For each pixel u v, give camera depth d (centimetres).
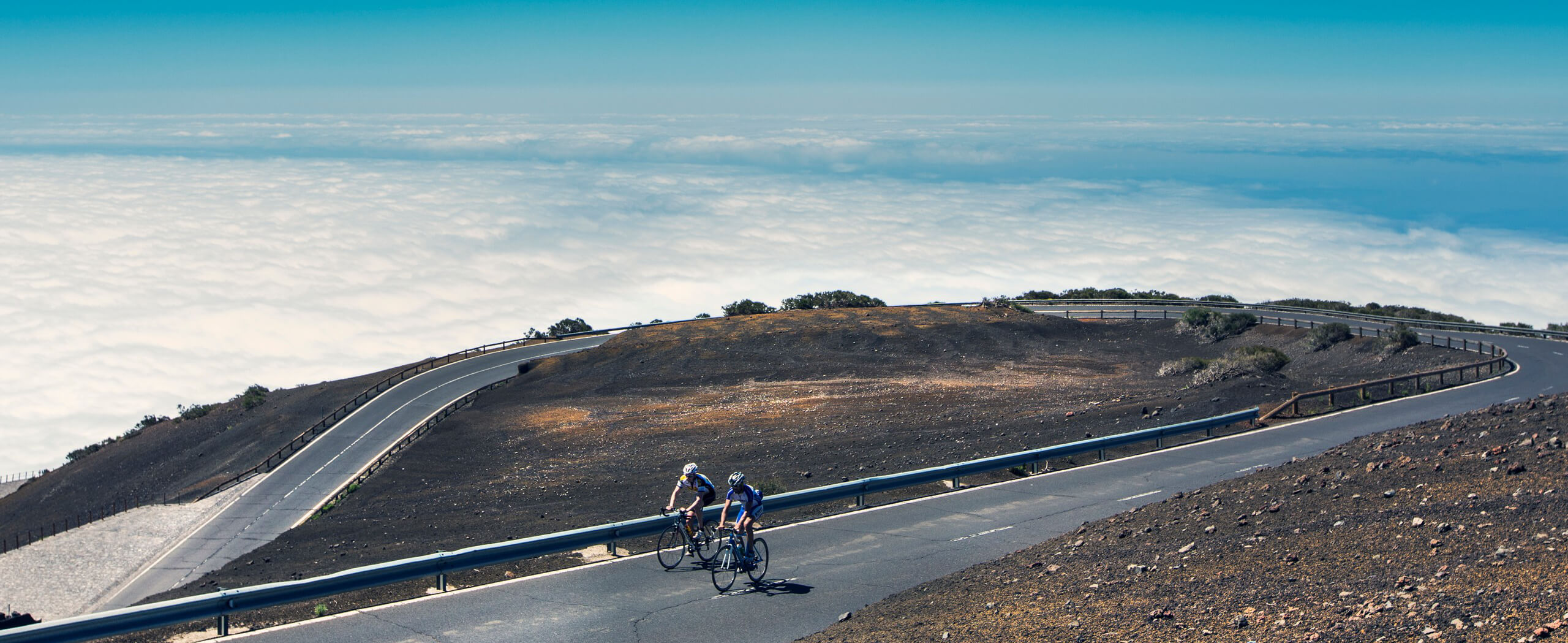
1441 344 4216
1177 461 2252
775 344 5306
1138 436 2359
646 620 1222
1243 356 3978
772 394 4347
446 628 1192
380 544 2262
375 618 1233
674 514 1466
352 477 4025
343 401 5697
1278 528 1277
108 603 2847
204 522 3641
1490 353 3900
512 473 3238
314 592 1220
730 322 5928
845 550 1563
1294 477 1597
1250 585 1054
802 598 1309
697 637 1156
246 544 3306
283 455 4584
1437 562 1021
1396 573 1007
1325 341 4600
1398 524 1188
